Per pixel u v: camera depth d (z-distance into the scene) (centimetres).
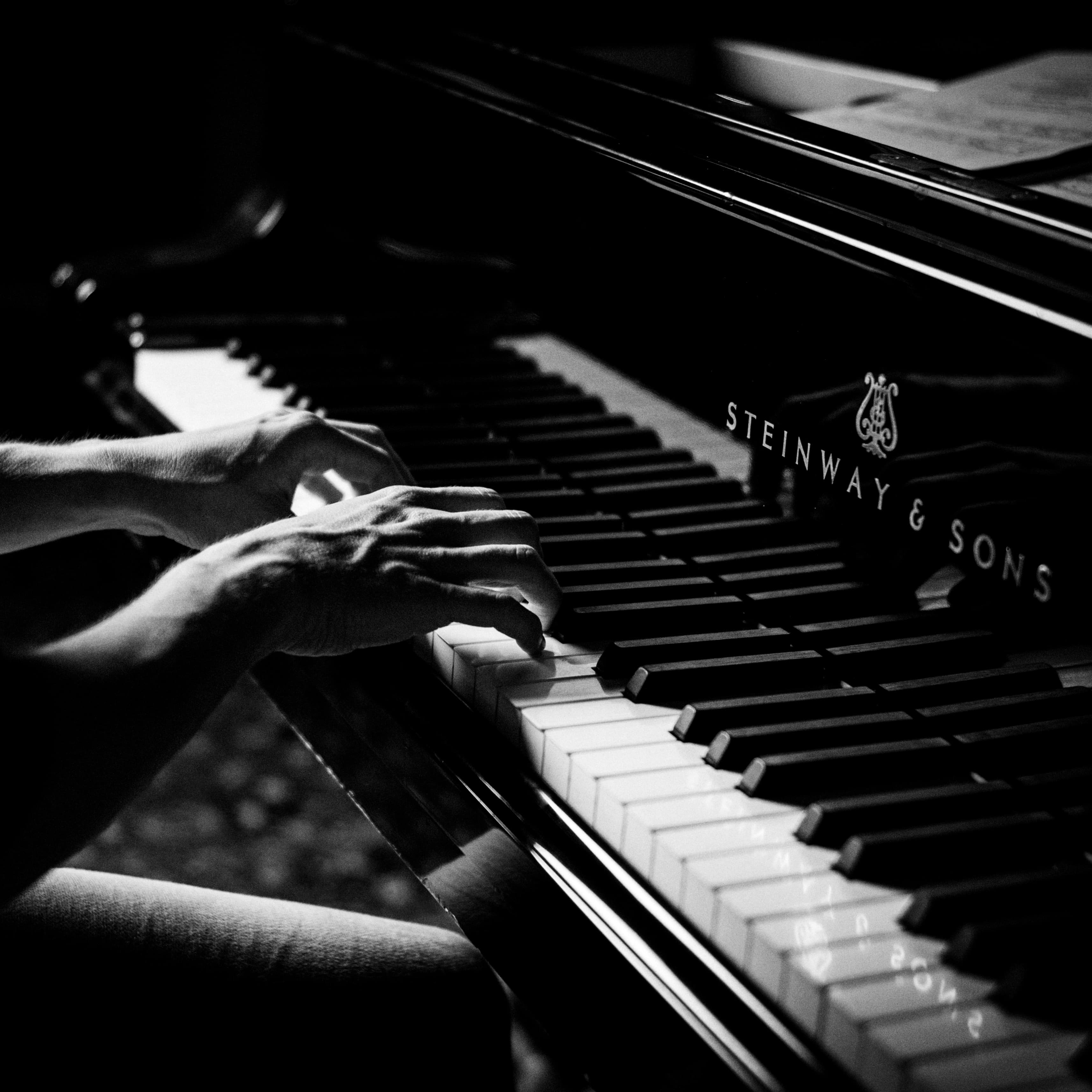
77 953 141
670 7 196
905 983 117
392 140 186
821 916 120
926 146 149
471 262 177
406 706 144
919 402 137
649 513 153
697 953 122
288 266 198
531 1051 192
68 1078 136
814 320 144
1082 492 128
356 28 191
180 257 200
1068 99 161
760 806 128
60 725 123
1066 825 126
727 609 144
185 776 279
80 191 372
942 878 123
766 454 150
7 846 122
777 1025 118
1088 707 133
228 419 175
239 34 368
